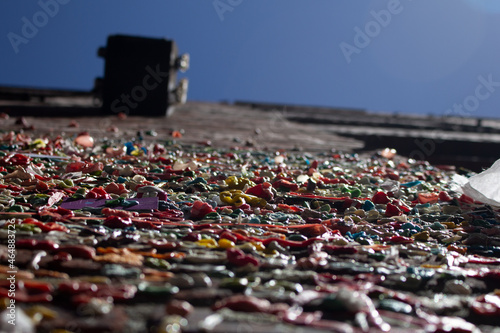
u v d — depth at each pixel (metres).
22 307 1.44
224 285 1.67
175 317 1.39
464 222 2.96
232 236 2.20
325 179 3.94
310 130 10.39
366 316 1.51
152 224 2.43
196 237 2.21
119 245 2.09
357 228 2.63
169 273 1.76
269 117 13.96
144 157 4.67
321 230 2.51
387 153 6.11
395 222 2.84
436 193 3.61
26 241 1.91
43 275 1.67
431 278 1.94
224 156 5.23
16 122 7.18
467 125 16.19
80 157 4.45
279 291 1.65
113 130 7.16
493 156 9.92
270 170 4.27
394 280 1.88
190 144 6.36
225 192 3.15
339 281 1.81
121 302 1.52
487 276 1.98
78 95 14.49
